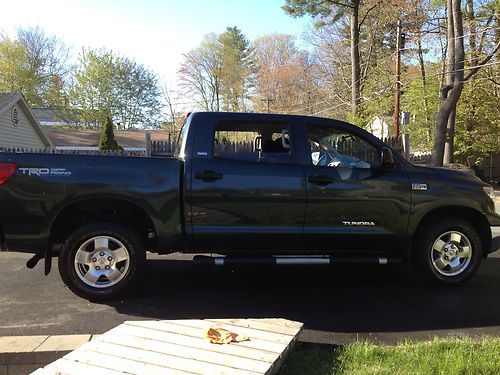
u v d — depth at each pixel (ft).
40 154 16.61
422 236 19.30
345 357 12.16
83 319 15.51
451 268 19.52
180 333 12.40
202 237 17.38
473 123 92.68
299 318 15.87
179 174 17.20
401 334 14.56
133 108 183.52
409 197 18.47
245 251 18.01
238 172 17.43
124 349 11.32
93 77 172.65
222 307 16.88
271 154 18.06
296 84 186.70
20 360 12.50
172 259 24.17
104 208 17.49
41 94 173.47
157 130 176.45
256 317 15.89
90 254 17.04
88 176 16.60
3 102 81.87
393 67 113.39
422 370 11.21
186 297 17.98
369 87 108.78
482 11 82.64
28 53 171.12
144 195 16.88
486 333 14.73
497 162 104.94
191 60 204.64
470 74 72.23
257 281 20.36
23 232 16.46
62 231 17.67
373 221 18.30
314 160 18.28
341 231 18.08
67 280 16.89
